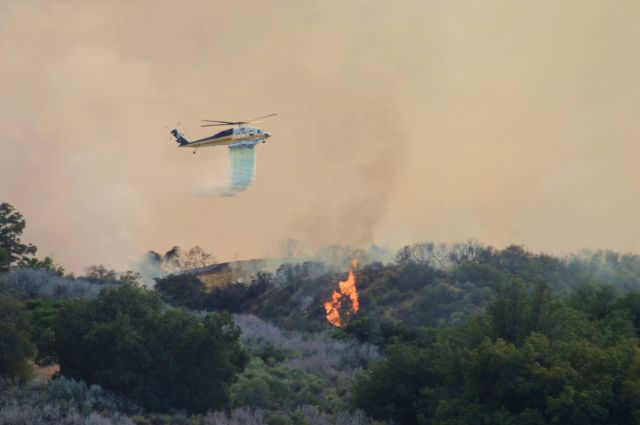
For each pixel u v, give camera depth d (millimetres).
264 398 160375
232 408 153875
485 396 130375
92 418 128375
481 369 129875
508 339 146125
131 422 131875
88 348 147000
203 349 151875
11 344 143125
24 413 125375
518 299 147750
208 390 150250
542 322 146750
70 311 153375
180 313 160250
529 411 121375
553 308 148250
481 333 147750
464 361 131500
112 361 147125
